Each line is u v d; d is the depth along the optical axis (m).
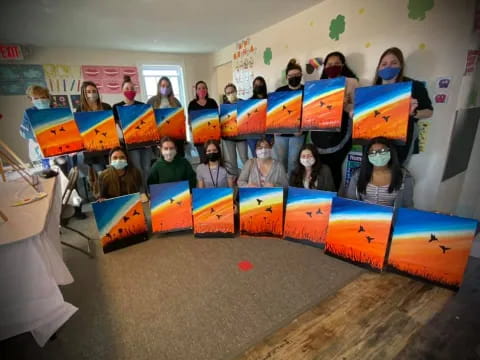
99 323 1.30
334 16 2.36
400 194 1.68
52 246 1.12
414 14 1.85
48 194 1.54
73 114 2.06
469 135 1.97
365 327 1.21
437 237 1.41
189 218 2.11
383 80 1.95
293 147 2.54
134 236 2.01
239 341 1.17
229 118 2.56
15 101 3.38
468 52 1.69
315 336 1.17
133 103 2.64
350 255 1.67
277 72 3.14
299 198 1.90
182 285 1.55
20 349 1.19
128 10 2.40
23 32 2.81
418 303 1.33
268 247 1.91
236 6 2.44
